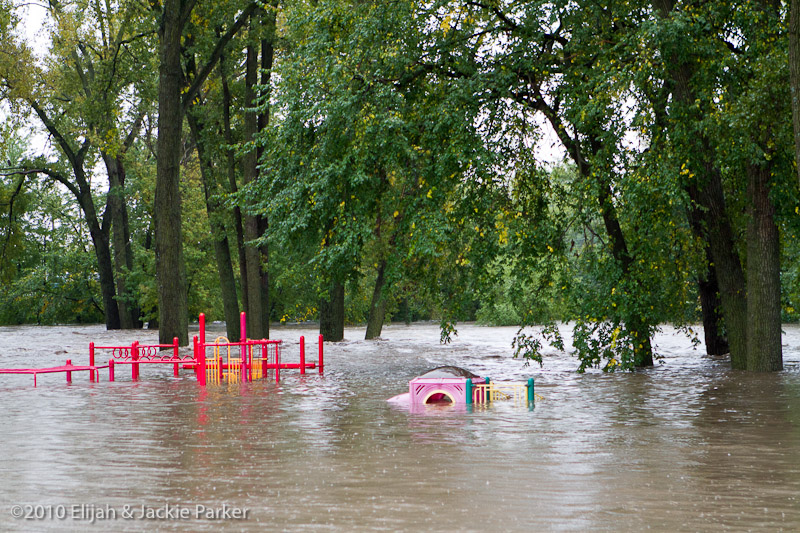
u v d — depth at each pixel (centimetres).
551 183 2055
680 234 1808
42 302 6944
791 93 1363
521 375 1902
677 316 2102
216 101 3606
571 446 899
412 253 1783
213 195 3575
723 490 659
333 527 543
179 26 3181
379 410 1283
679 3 1708
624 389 1567
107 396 1560
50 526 555
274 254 5656
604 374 1911
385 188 1905
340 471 752
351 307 6116
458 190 1875
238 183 3472
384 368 2198
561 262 1897
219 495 650
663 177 1630
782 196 1709
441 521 558
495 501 619
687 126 1678
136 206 6306
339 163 1814
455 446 903
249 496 645
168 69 3189
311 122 1894
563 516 571
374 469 761
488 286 1944
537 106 1908
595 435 986
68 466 794
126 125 4919
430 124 1794
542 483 689
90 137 4028
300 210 1869
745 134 1582
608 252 1867
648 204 1684
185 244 5834
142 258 5647
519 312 1984
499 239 1780
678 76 1738
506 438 963
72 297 6956
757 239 1825
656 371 1959
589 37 1825
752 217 1827
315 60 1880
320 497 638
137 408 1351
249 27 3334
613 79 1638
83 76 4709
